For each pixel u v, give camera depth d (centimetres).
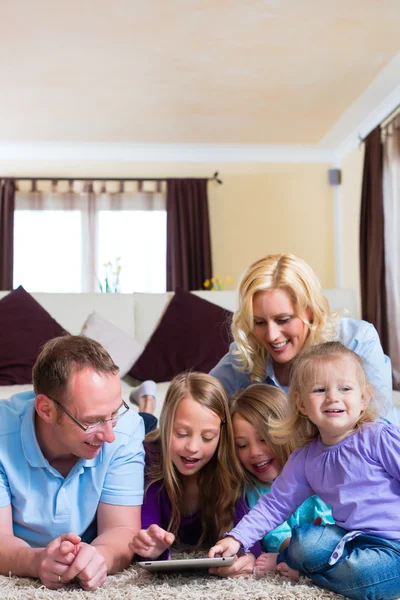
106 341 373
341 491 156
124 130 645
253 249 709
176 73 508
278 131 651
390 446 153
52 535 161
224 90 544
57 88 537
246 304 204
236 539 160
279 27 434
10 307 378
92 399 145
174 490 184
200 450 179
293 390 171
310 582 149
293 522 184
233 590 137
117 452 165
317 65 496
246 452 189
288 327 202
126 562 156
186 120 618
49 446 158
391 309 555
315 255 710
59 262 691
